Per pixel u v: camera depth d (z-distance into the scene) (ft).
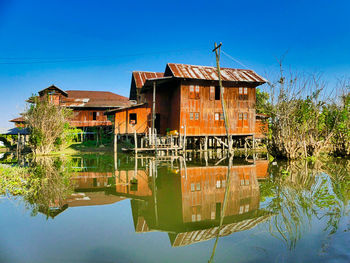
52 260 11.31
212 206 19.88
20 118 113.70
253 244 12.66
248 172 35.99
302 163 43.62
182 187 26.99
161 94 84.74
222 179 31.12
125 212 18.78
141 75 102.94
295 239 13.05
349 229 14.06
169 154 68.08
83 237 14.05
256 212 17.92
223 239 13.50
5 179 30.60
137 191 25.53
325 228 14.34
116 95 131.85
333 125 51.11
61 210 19.34
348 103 49.42
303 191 23.53
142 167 43.16
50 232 14.84
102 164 48.01
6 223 16.37
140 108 82.28
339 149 51.70
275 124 50.57
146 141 73.41
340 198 20.62
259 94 105.91
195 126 75.31
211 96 76.95
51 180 31.94
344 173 32.89
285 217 16.51
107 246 12.85
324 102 47.96
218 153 69.97
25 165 47.34
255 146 88.17
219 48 57.16
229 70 84.79
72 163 50.19
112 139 107.55
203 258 11.35
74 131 94.07
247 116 80.33
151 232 14.79
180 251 12.17
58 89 110.22
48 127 71.61
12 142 116.88
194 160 53.21
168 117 85.20
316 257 11.07
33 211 19.07
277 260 10.93
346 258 10.89
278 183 27.63
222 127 77.92
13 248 12.59
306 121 48.32
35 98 71.31
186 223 16.22
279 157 50.90
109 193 24.79
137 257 11.58
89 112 115.14
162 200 22.02
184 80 74.13
